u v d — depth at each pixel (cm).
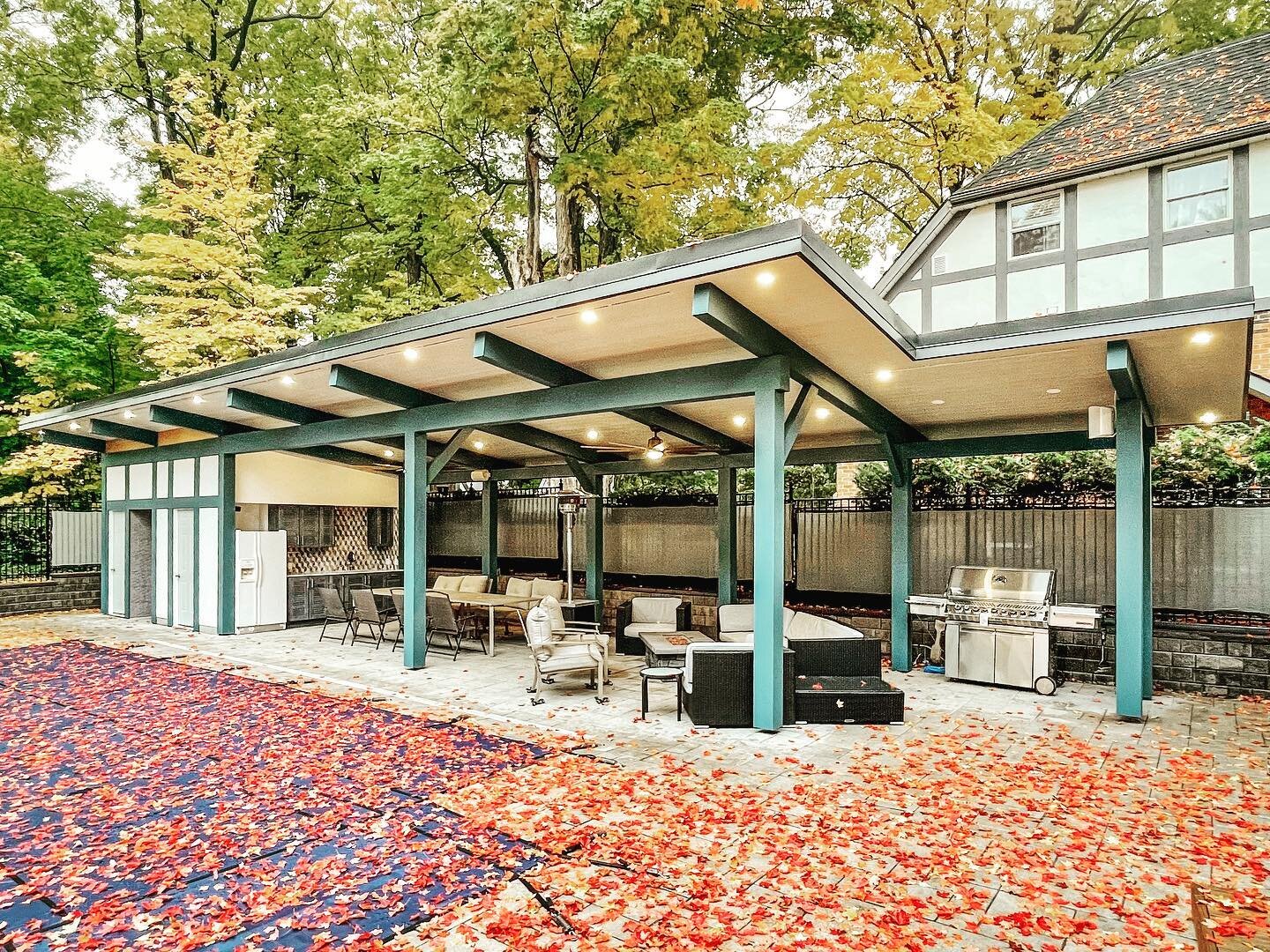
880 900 334
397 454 1334
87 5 1675
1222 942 217
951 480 1119
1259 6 1367
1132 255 1034
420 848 386
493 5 1101
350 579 1332
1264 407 950
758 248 441
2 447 1534
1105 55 1555
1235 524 846
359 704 700
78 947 296
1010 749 565
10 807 447
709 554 1223
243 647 1025
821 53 1411
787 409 761
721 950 294
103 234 1628
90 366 1580
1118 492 664
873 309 538
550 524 1401
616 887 344
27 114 1653
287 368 778
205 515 1165
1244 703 733
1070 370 642
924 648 952
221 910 322
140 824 419
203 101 1361
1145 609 770
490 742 576
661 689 774
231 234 1350
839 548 1120
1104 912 324
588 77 1230
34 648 1012
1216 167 983
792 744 574
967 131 1332
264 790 472
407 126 1407
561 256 1426
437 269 1605
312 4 1833
